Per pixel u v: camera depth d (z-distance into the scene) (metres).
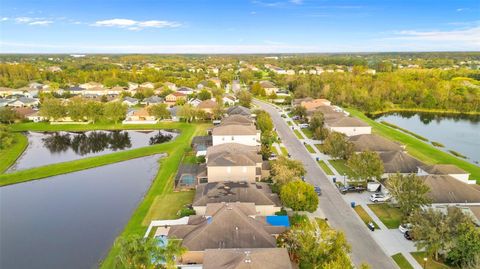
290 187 56.53
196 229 48.00
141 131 130.88
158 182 75.38
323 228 44.12
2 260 49.34
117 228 57.78
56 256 50.28
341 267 37.16
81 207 66.00
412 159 73.75
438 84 185.25
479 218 49.53
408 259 45.59
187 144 103.88
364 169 65.69
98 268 47.38
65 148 110.69
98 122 140.62
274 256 39.78
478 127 133.75
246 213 52.31
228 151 75.38
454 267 43.19
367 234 51.97
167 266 38.25
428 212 46.66
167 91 195.62
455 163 84.62
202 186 65.62
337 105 169.88
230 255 39.78
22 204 67.81
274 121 131.00
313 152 92.75
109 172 85.81
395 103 177.75
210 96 173.00
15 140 114.56
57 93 196.50
